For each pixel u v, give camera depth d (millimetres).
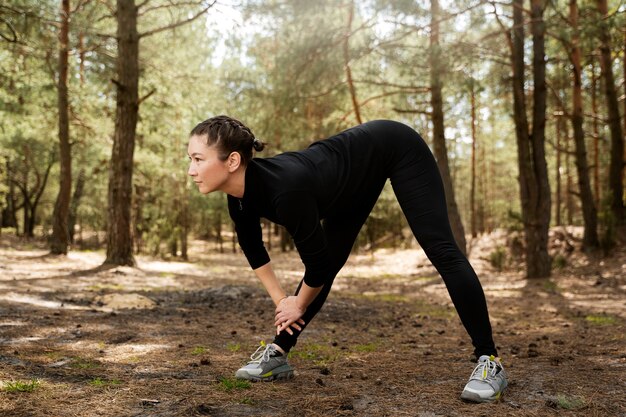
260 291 7320
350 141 2363
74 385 2492
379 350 3691
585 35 9453
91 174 20156
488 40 10898
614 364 3129
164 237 18391
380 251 20938
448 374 2896
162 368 2916
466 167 31938
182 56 13656
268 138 13547
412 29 10070
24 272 9219
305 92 11555
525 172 11062
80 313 4922
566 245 13531
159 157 16906
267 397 2367
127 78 10484
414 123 16312
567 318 5777
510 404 2287
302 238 2154
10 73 12773
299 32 11227
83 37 12805
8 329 3889
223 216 21750
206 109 14328
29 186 27250
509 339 4297
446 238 2398
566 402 2293
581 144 13117
